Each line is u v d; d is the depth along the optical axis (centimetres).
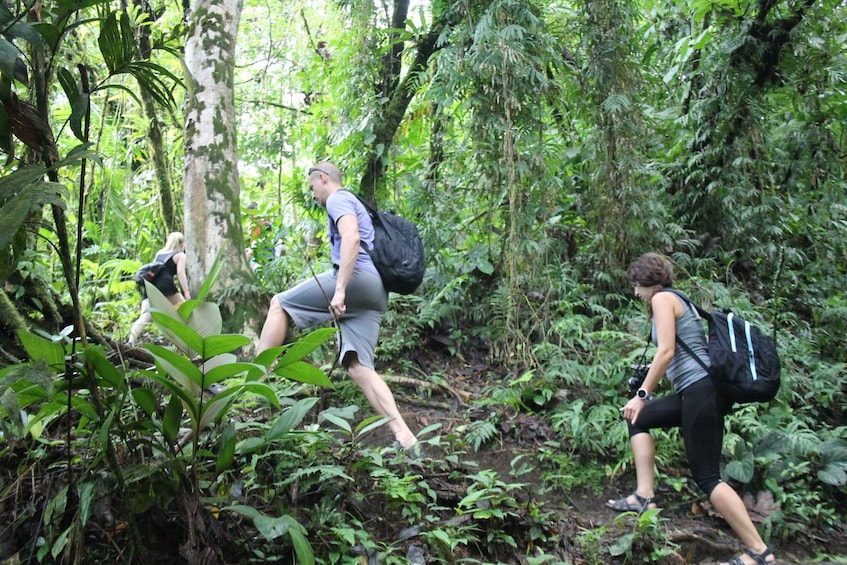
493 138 541
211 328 265
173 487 248
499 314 557
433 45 626
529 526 341
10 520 265
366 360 386
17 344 354
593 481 412
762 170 663
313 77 799
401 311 570
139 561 246
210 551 246
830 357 589
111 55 239
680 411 371
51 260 491
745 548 339
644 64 711
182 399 246
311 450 315
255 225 718
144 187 891
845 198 704
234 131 523
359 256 384
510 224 552
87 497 237
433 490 347
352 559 280
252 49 1025
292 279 583
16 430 203
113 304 659
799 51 638
